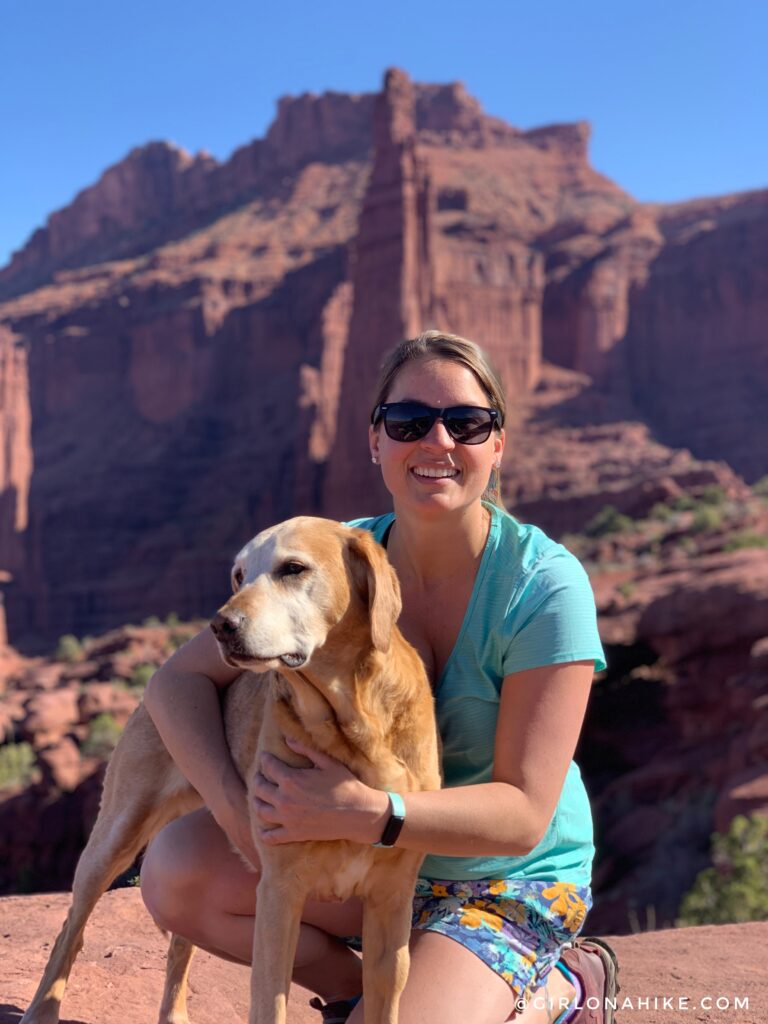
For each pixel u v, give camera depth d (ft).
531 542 3.50
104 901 5.34
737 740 32.78
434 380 3.48
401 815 3.03
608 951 3.88
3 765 53.83
